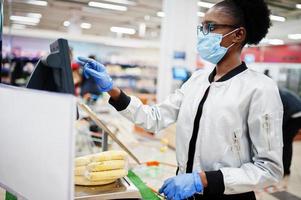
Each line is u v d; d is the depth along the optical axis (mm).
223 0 1152
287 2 6402
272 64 9156
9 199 1065
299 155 5312
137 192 894
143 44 11578
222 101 1043
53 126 600
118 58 11445
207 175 951
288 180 3846
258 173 945
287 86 8969
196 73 1310
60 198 593
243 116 1021
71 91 688
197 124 1100
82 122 2775
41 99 623
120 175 909
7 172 779
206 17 1137
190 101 1168
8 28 5477
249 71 1097
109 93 1192
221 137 1025
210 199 1077
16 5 8797
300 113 3584
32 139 661
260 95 980
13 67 5891
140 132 5531
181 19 5703
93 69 1142
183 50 5762
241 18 1078
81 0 8281
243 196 1081
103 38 10656
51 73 818
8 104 741
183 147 1148
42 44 9797
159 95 5930
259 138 971
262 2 1085
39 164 646
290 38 8125
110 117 3719
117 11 9609
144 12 9664
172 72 5480
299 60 8664
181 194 924
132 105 1226
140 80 11391
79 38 10219
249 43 1150
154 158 4102
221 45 1102
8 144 760
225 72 1135
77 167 881
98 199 838
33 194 675
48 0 8234
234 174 950
